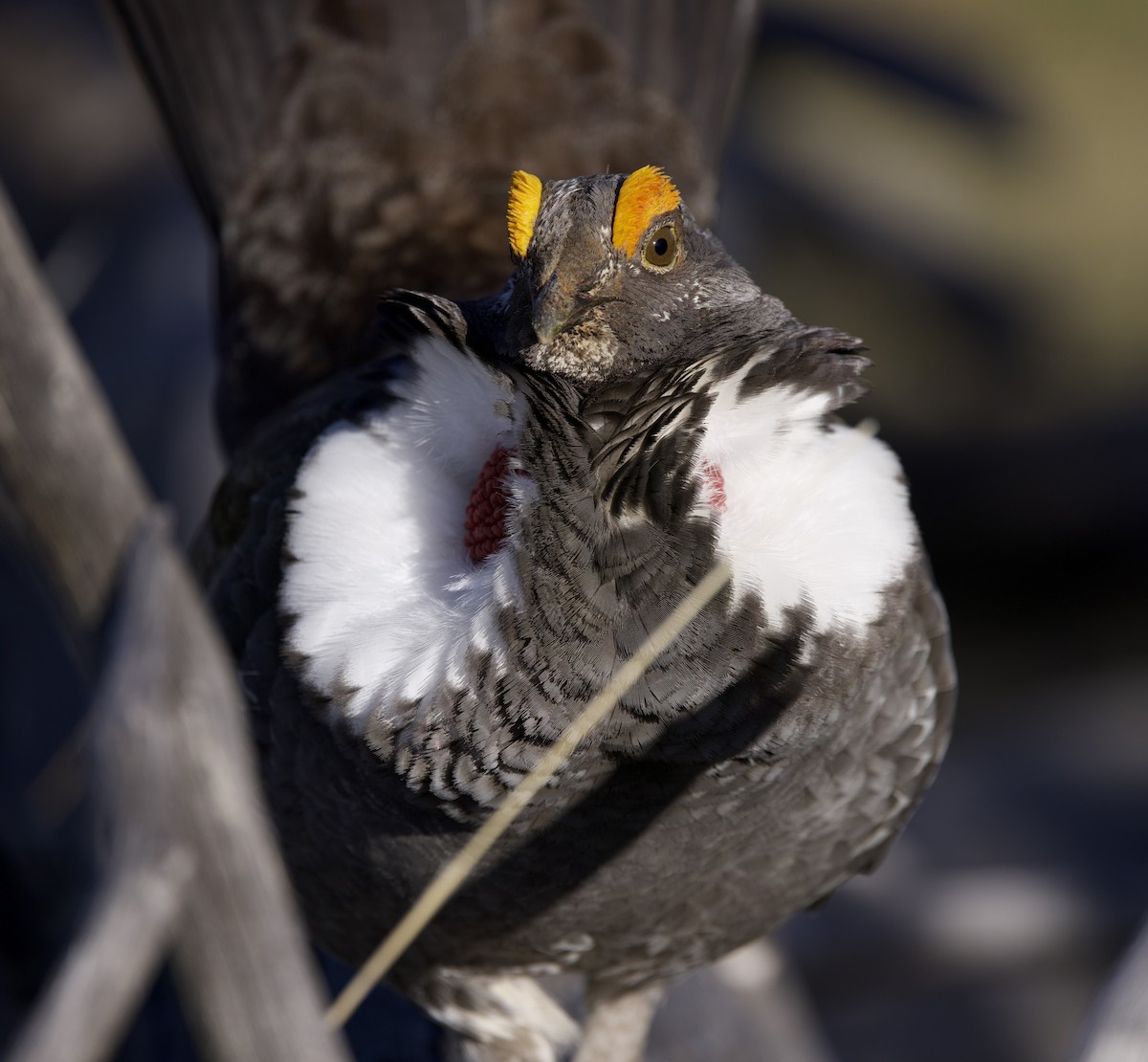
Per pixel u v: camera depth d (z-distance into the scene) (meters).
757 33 14.88
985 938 10.71
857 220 16.09
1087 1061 4.39
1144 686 14.66
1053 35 23.66
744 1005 8.34
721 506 5.57
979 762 13.05
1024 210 20.53
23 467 3.06
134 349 11.52
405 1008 7.57
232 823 3.05
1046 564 16.02
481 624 5.40
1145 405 16.94
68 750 7.81
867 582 5.76
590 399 5.65
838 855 6.56
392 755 5.54
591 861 5.91
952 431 16.75
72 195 13.12
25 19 14.07
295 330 8.37
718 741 5.56
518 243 5.84
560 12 9.24
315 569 5.79
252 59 9.16
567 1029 7.12
